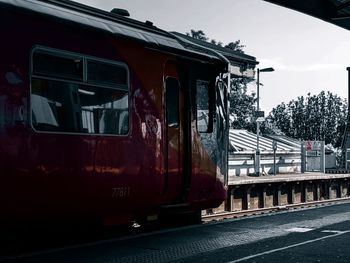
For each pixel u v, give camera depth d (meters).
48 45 7.52
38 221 7.36
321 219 12.25
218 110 10.99
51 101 7.51
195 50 10.48
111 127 8.42
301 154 26.11
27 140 7.13
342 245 8.74
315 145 26.11
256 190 17.83
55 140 7.50
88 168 7.98
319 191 22.38
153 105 9.26
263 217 12.61
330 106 56.06
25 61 7.18
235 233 9.98
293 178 19.81
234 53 17.00
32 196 7.20
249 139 25.12
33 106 7.25
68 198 7.69
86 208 8.01
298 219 12.23
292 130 57.03
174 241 9.05
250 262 7.40
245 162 22.44
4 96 6.89
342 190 24.61
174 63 9.94
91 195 8.04
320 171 26.36
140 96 9.01
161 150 9.40
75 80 7.89
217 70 10.99
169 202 9.77
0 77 6.86
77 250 8.16
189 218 11.43
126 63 8.78
